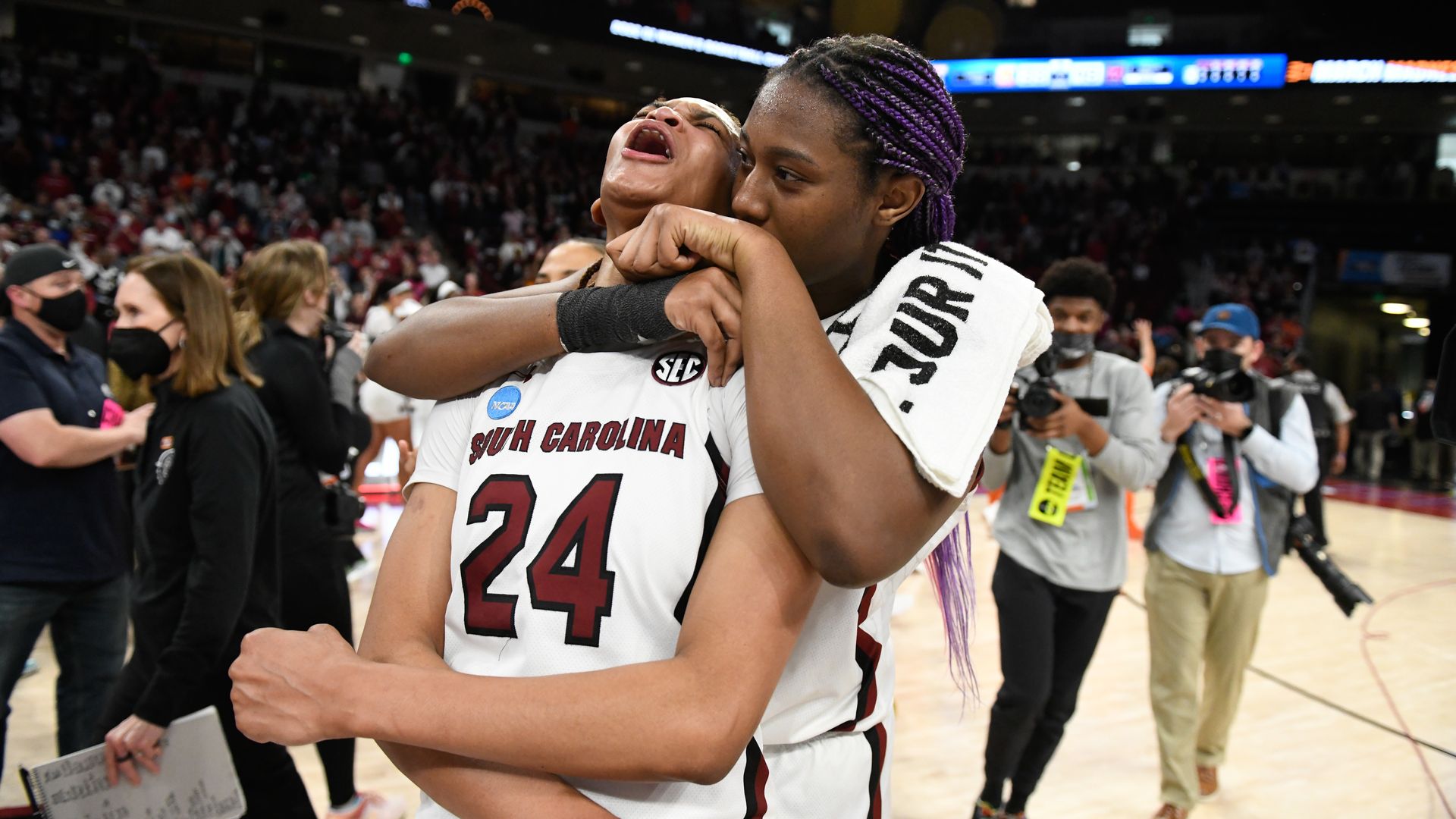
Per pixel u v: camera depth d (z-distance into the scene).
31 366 2.66
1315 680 4.48
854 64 0.93
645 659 0.89
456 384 1.05
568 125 21.28
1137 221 20.33
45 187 14.50
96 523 2.74
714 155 1.04
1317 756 3.64
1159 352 14.05
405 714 0.84
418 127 19.55
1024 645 2.82
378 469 8.03
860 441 0.81
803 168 0.93
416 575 1.01
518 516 0.94
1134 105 19.91
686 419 0.93
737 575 0.85
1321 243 19.05
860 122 0.93
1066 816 3.12
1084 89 18.78
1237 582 3.10
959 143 1.02
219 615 2.08
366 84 20.11
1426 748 3.70
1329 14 17.34
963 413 0.85
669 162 1.03
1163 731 3.08
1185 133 21.44
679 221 0.92
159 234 12.92
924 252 0.97
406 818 2.91
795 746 1.01
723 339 0.91
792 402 0.82
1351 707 4.14
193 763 2.06
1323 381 7.30
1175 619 3.10
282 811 2.36
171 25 18.22
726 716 0.81
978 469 1.02
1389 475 14.04
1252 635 3.17
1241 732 3.87
